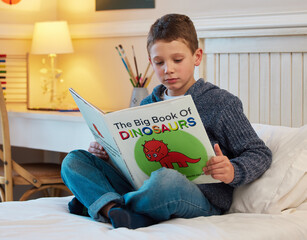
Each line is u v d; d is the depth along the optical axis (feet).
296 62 6.78
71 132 7.61
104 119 4.09
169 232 3.79
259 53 7.08
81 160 4.58
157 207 4.11
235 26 7.22
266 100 7.06
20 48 9.63
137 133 4.12
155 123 4.03
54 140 7.82
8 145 7.57
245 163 4.44
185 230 3.80
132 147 4.20
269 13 6.95
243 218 4.28
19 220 4.20
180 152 4.19
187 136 4.09
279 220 4.23
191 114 3.98
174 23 4.76
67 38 9.00
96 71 9.26
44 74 9.78
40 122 7.96
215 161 4.19
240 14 7.21
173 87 4.81
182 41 4.71
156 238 3.63
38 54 9.75
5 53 9.52
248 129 4.66
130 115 4.03
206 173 4.28
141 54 8.59
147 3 8.43
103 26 8.96
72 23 9.48
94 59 9.27
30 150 10.00
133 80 7.90
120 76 8.94
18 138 8.27
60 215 4.50
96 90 9.29
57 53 9.07
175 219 4.28
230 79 7.36
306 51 6.66
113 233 3.82
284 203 4.55
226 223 4.08
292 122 6.86
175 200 4.16
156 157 4.25
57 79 9.71
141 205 4.13
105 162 4.88
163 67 4.76
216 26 7.37
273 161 4.76
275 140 5.10
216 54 7.50
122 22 8.73
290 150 4.74
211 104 4.75
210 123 4.71
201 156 4.20
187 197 4.25
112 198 4.23
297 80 6.79
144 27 8.47
